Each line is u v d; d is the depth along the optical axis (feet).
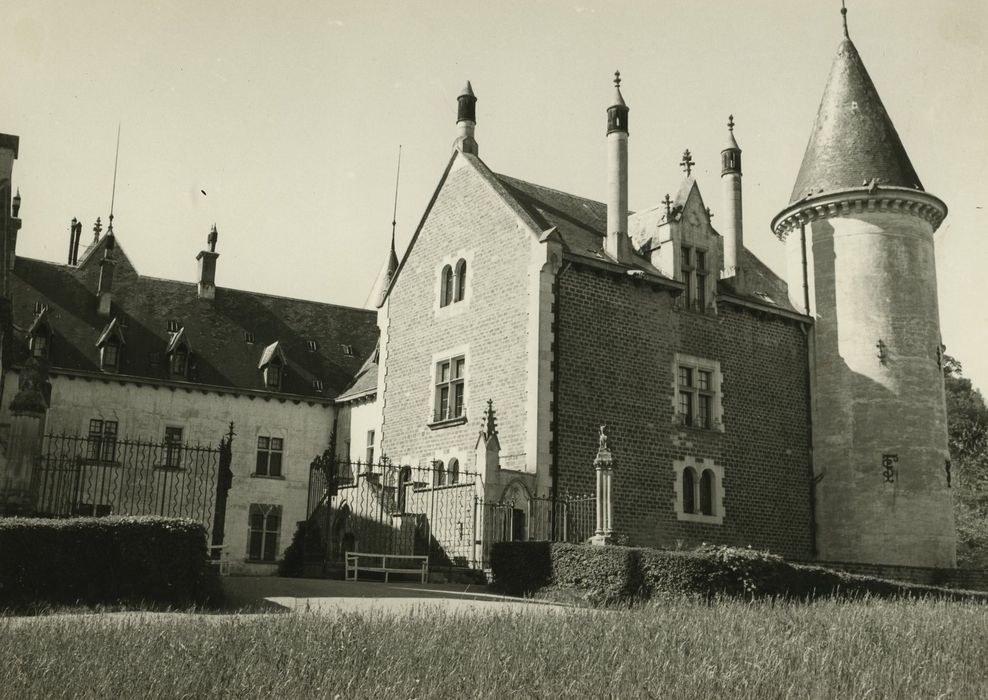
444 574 70.95
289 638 31.40
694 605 50.24
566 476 78.69
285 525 114.62
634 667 29.01
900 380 95.86
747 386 93.81
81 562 45.19
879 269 98.02
